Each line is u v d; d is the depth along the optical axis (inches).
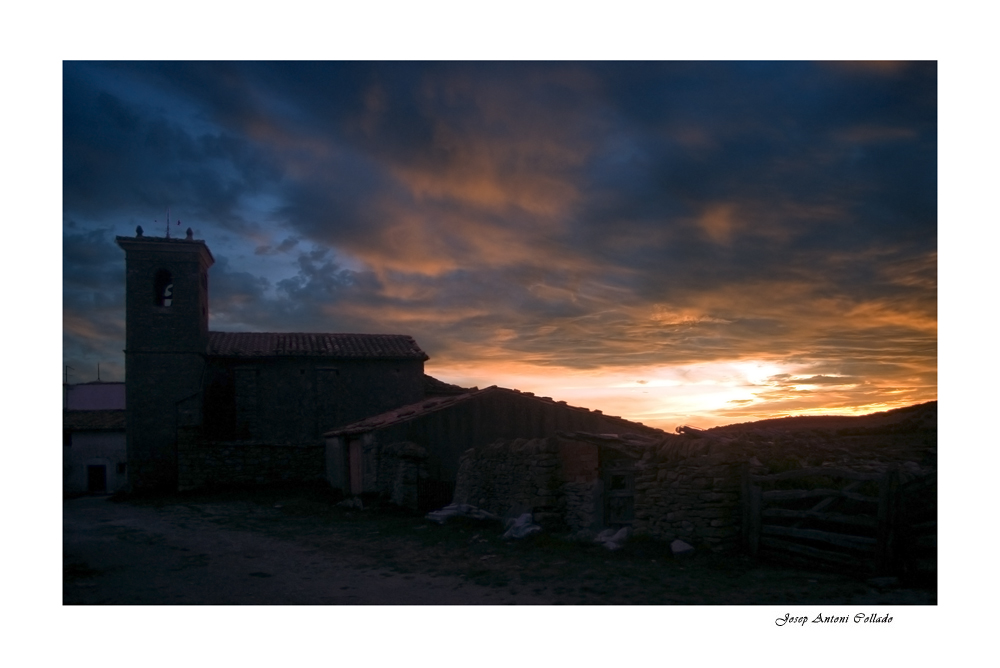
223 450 1048.8
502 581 383.2
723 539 397.4
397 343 1325.0
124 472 1595.7
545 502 539.2
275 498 916.0
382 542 546.3
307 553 508.1
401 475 757.9
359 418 1216.8
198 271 1199.6
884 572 325.7
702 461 412.5
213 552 518.9
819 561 355.3
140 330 1163.3
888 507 327.6
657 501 441.4
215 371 1188.5
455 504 669.3
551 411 915.4
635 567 389.1
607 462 523.2
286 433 1176.2
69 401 1829.5
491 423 880.3
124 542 577.6
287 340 1278.3
